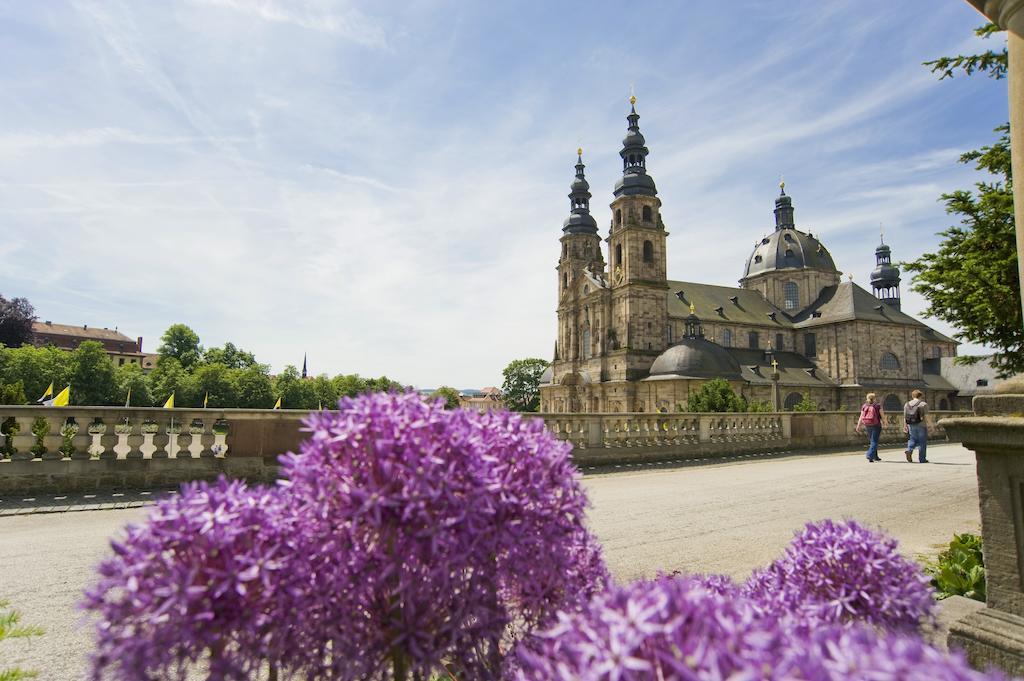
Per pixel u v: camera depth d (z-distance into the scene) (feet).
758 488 47.70
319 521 9.24
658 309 260.42
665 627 5.75
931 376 323.37
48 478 40.40
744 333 295.89
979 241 44.93
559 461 11.05
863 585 11.55
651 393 235.81
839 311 297.53
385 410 9.68
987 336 45.83
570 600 10.75
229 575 7.93
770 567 13.26
